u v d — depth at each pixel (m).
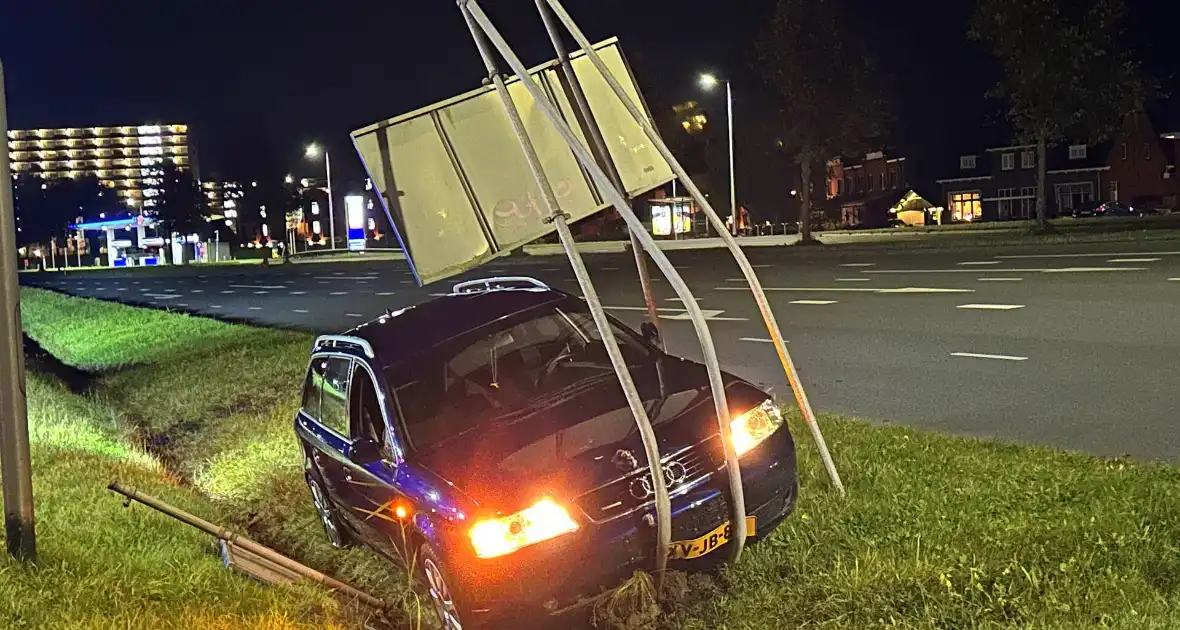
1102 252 23.41
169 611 5.55
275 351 17.02
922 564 4.96
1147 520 5.26
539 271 35.72
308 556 7.30
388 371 6.09
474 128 6.07
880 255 30.00
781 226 63.06
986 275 20.19
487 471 5.04
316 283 40.44
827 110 40.94
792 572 5.23
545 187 5.12
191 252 95.50
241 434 11.46
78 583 5.82
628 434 5.17
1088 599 4.45
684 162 56.75
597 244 52.41
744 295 21.16
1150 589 4.52
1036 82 31.88
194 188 84.81
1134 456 7.14
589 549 4.75
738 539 5.05
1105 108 31.69
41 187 122.81
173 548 6.86
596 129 6.32
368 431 6.32
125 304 34.62
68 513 7.61
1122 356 10.88
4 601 5.39
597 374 6.33
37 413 13.51
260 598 5.84
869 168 77.19
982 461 6.81
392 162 5.89
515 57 5.19
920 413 9.21
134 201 170.88
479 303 6.96
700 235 56.41
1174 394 8.97
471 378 6.21
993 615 4.43
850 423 8.58
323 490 7.03
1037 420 8.51
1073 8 31.45
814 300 18.92
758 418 5.46
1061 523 5.33
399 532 5.50
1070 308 14.57
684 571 5.26
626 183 6.39
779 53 41.12
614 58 6.50
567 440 5.22
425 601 5.72
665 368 6.19
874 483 6.48
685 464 5.02
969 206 68.50
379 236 94.56
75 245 117.81
